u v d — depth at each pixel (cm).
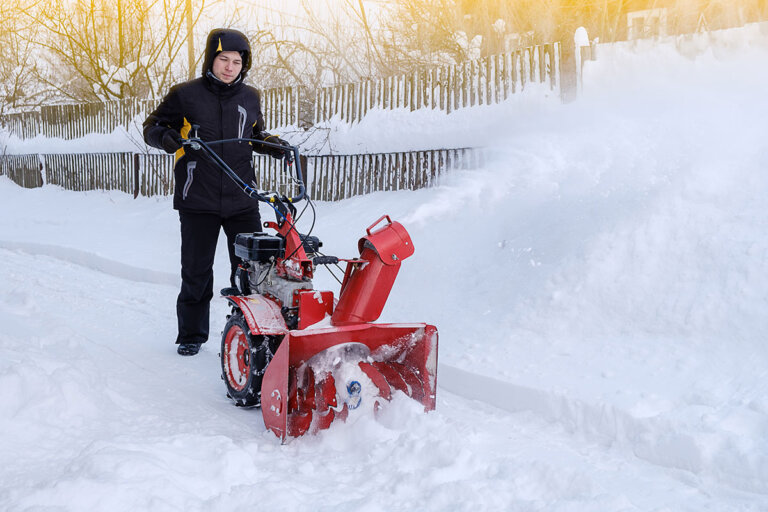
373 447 339
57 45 2030
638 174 560
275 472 325
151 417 397
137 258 880
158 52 1741
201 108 496
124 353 532
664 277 469
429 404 383
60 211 1425
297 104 1121
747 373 381
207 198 507
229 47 485
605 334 461
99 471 288
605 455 352
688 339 429
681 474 326
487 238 618
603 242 510
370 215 850
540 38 1178
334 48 1542
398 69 1322
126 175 1480
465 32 1256
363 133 973
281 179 1120
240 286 454
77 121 1678
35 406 366
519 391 412
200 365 511
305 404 372
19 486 288
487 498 290
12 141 1892
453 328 519
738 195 488
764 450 317
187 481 298
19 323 568
